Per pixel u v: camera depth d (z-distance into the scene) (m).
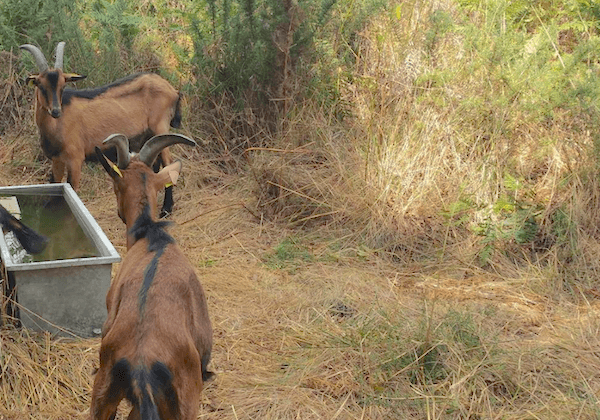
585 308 5.38
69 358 4.46
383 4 7.98
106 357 3.05
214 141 8.07
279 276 5.82
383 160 6.80
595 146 6.41
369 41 8.18
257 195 7.00
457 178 6.73
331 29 8.27
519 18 8.41
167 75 8.67
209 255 6.18
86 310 4.70
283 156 7.03
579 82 6.63
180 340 3.04
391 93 7.42
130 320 3.05
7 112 8.55
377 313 5.06
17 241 5.16
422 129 6.93
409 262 6.08
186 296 3.23
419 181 6.75
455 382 4.32
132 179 3.84
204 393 4.26
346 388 4.35
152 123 7.31
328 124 7.58
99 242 4.90
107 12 8.98
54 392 4.18
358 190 6.77
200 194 7.41
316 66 7.92
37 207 5.97
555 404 4.19
